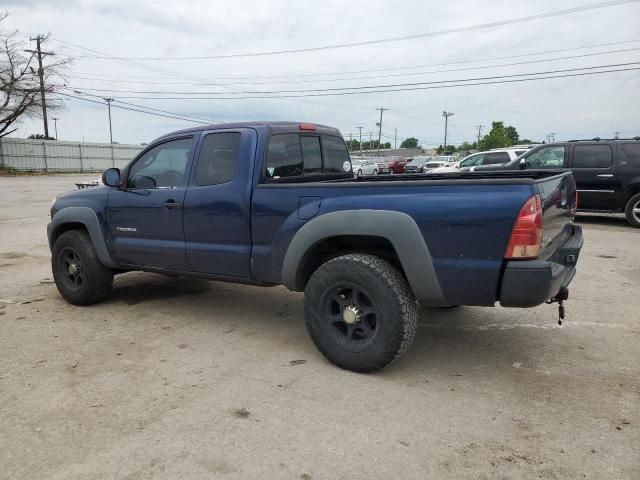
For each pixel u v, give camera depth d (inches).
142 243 197.3
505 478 102.2
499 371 151.5
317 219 150.6
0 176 1521.9
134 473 104.2
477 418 124.7
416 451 111.3
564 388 139.9
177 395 137.2
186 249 184.1
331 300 152.4
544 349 167.9
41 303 225.6
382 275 141.1
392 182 141.8
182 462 107.7
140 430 120.0
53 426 122.1
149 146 197.9
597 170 437.1
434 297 138.6
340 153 211.8
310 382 144.5
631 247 346.0
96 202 211.0
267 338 180.5
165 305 221.5
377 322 143.2
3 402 134.0
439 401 133.3
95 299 218.8
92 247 213.6
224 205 171.8
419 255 137.1
